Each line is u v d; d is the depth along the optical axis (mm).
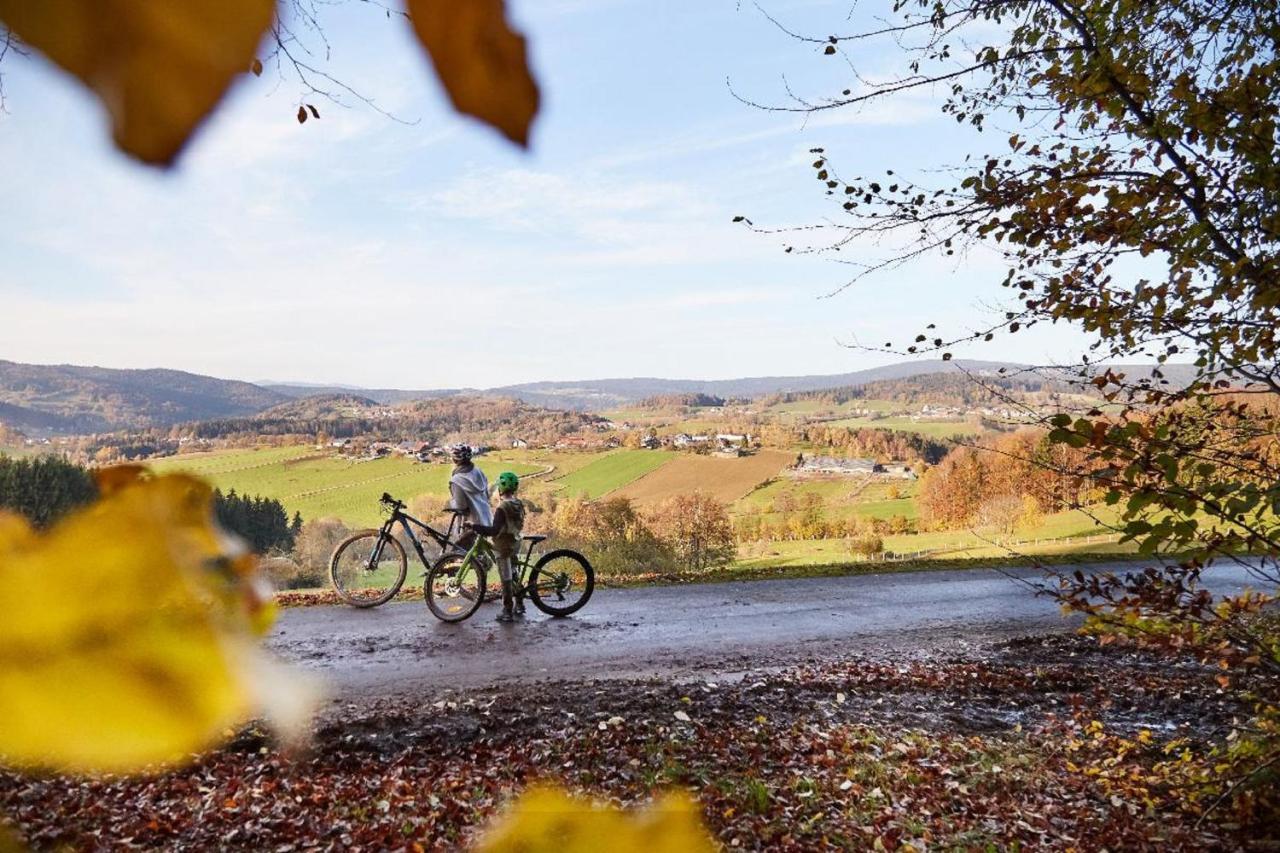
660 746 7180
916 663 10688
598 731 7504
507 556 11516
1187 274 4457
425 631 10867
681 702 8422
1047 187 4844
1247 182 4430
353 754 6684
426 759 6758
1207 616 4359
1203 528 3773
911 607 14352
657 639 11266
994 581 16797
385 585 11734
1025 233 4891
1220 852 5051
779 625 12641
